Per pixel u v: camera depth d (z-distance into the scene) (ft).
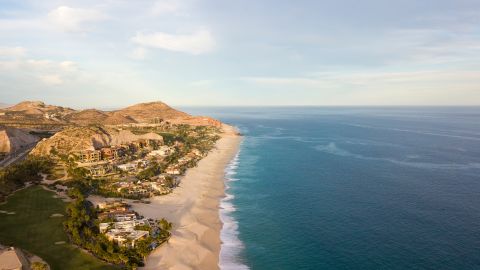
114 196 483.51
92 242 325.83
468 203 473.67
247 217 426.51
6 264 262.67
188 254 322.96
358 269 306.14
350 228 394.32
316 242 358.64
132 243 327.06
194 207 457.27
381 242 357.82
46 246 311.47
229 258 322.96
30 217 374.63
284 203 481.05
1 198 421.18
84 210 386.32
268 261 319.68
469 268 305.32
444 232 380.17
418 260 320.70
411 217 424.87
